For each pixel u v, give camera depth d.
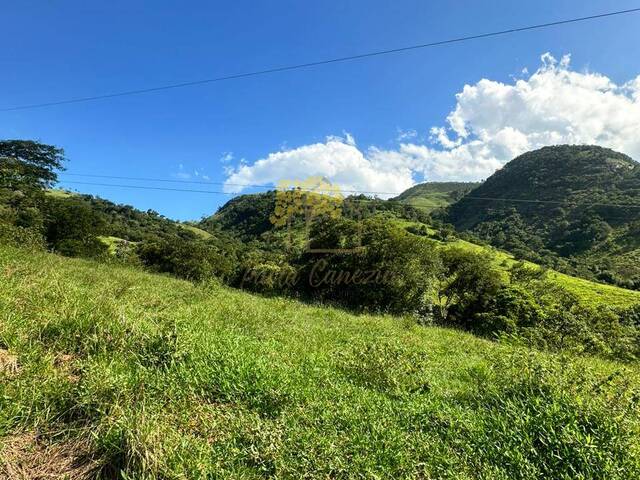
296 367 5.46
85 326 4.88
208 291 13.34
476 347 11.15
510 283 31.78
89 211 39.72
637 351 20.52
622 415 4.04
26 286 6.13
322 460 3.28
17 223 31.73
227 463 3.15
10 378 3.67
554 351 9.57
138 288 10.05
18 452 3.03
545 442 3.81
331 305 24.62
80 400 3.51
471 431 4.11
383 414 4.34
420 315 25.67
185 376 4.32
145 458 2.93
